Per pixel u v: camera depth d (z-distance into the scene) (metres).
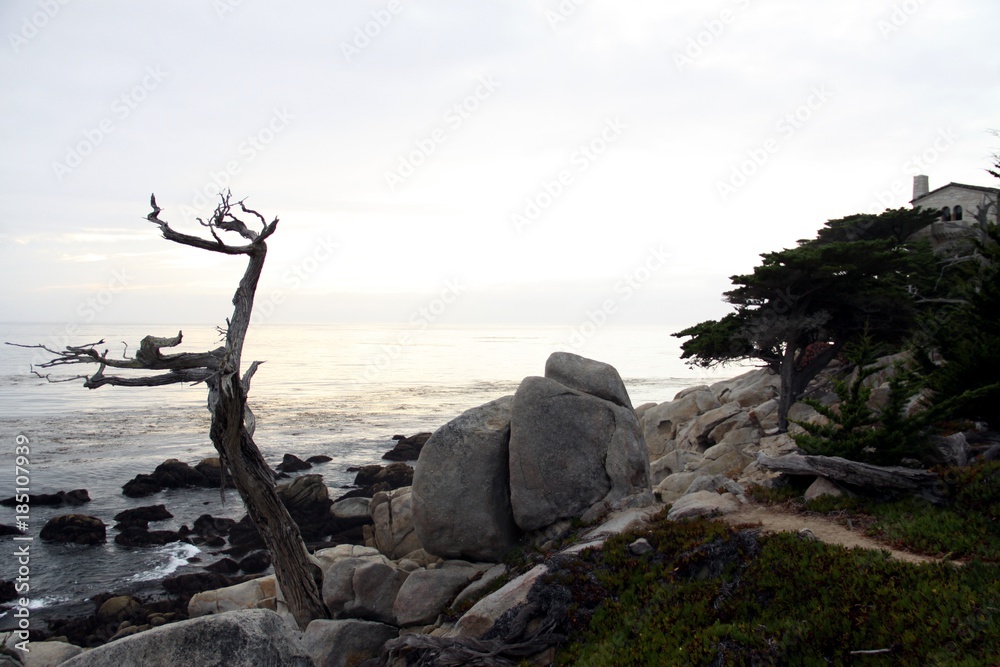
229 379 17.38
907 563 11.88
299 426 75.62
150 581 30.41
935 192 59.28
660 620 12.49
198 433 69.81
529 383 18.47
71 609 27.41
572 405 18.47
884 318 35.22
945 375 19.22
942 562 11.73
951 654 9.36
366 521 38.12
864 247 33.75
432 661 13.10
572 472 17.94
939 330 22.05
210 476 48.06
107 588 29.62
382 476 49.06
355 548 22.17
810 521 14.90
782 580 12.23
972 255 34.69
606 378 19.56
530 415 18.09
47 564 32.44
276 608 20.14
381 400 99.81
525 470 17.75
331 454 60.38
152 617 25.39
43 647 17.97
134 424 75.50
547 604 14.00
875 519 14.67
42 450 59.66
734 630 11.23
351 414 85.38
